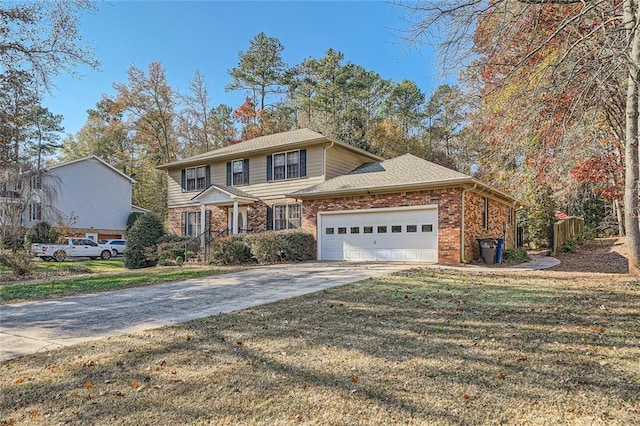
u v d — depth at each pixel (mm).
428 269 11711
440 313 6223
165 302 7879
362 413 3156
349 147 18641
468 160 31234
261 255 15164
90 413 3260
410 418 3061
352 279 10031
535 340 4789
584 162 14625
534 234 20469
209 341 5133
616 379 3645
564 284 8656
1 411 3324
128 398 3521
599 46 8289
